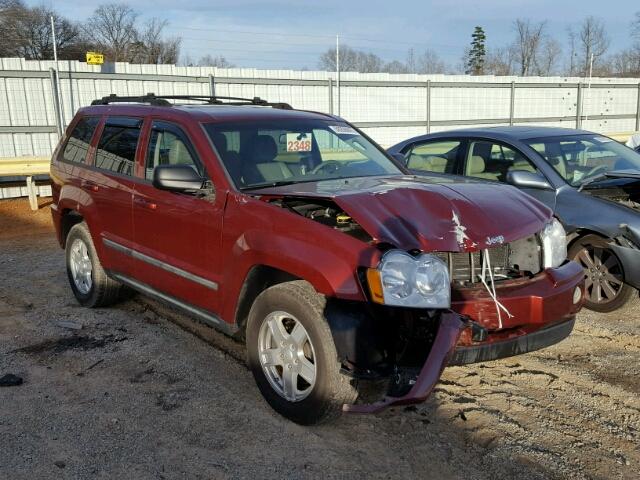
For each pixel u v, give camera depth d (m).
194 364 4.70
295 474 3.28
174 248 4.61
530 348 3.78
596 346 5.01
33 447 3.54
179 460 3.41
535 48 54.59
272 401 3.87
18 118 14.16
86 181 5.72
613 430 3.71
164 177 4.14
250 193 4.08
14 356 4.89
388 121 19.66
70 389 4.29
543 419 3.83
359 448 3.52
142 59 49.66
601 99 24.19
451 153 7.18
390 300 3.25
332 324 3.39
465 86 20.97
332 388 3.44
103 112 5.89
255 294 4.07
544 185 5.94
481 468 3.32
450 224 3.58
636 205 5.69
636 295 6.27
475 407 3.97
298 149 4.77
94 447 3.54
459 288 3.67
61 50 47.38
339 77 18.03
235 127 4.63
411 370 3.35
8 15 45.59
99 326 5.56
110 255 5.47
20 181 14.04
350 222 3.77
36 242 9.91
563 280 3.85
